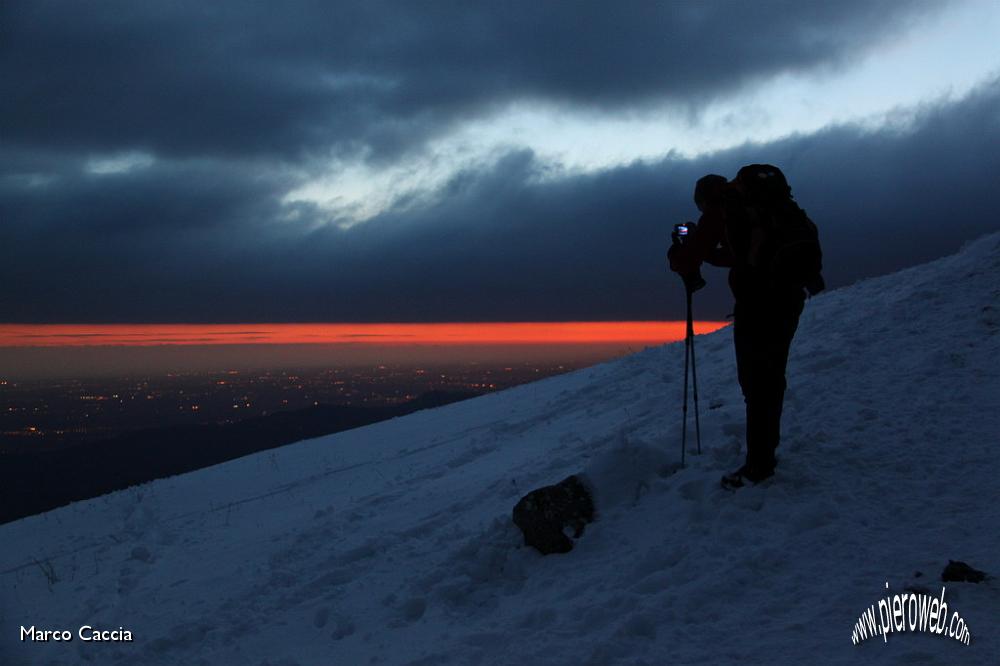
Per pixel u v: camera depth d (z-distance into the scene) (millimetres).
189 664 5094
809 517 4488
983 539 4066
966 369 6430
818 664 3250
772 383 4879
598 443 7434
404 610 4938
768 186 4777
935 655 3160
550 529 4996
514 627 4238
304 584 5859
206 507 10531
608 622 3965
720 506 4789
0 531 11906
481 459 9117
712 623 3732
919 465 5027
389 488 8859
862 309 9148
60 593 7844
